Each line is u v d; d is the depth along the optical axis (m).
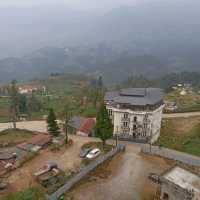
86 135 106.62
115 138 102.69
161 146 97.06
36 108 165.75
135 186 69.94
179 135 108.31
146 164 81.69
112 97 109.56
